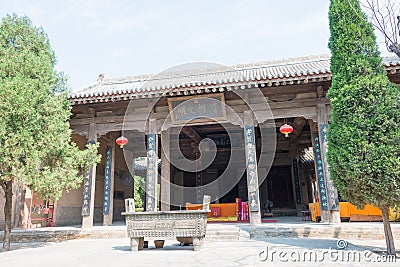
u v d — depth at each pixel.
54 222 12.66
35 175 7.29
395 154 5.74
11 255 6.94
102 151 15.62
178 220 6.95
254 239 8.60
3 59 7.92
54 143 7.71
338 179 6.56
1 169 7.28
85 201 10.98
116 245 8.29
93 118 11.70
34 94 7.53
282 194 18.31
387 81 6.21
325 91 10.27
